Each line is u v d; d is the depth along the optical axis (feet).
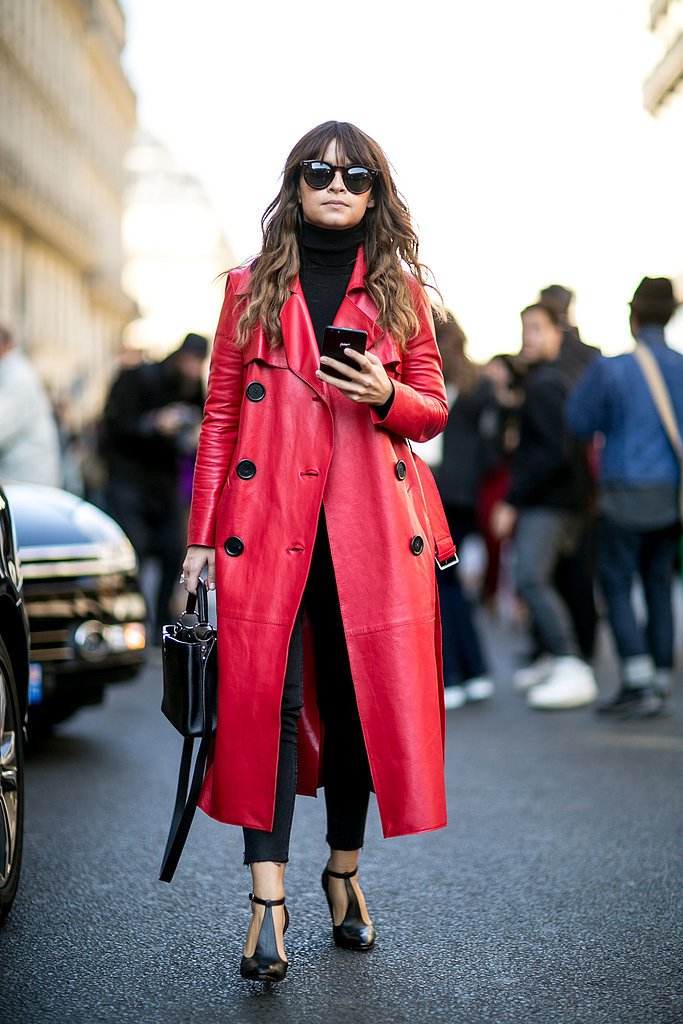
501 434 43.39
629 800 23.76
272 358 14.96
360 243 15.24
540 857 20.10
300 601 14.74
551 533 34.40
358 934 15.87
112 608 26.86
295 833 21.49
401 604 14.82
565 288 36.11
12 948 15.88
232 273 15.44
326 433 14.83
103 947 15.93
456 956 15.70
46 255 215.72
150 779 25.34
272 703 14.69
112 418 43.09
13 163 186.50
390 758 14.70
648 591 32.83
